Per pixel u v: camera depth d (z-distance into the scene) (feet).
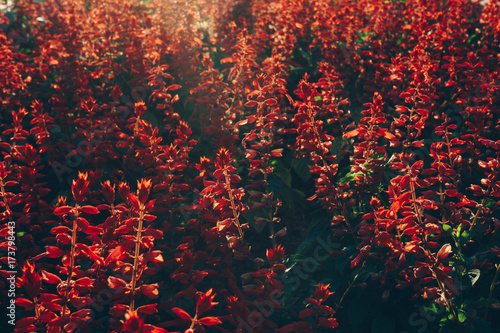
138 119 10.09
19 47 16.37
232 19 16.72
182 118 13.15
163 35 13.32
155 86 13.08
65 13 16.30
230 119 11.22
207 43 15.60
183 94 13.38
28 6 16.94
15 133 10.03
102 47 13.88
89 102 10.41
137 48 12.71
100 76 13.73
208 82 11.15
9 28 16.65
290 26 14.56
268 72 11.98
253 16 17.53
